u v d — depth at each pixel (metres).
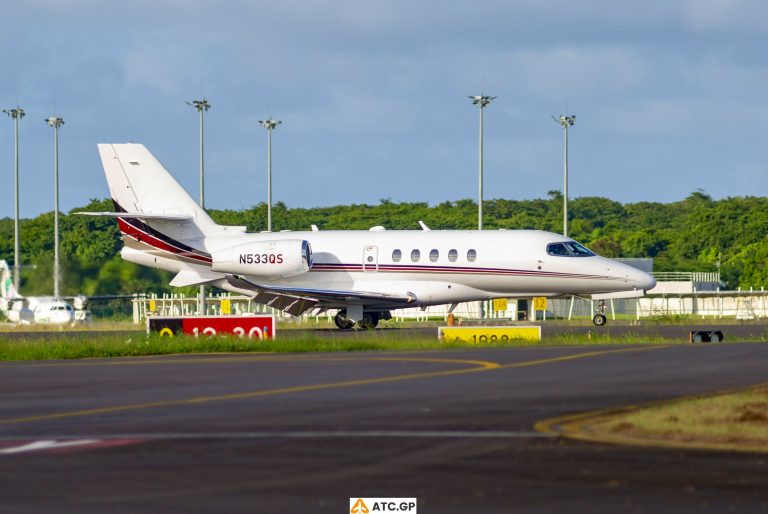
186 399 65.88
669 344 110.19
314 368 84.50
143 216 157.38
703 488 37.91
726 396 58.53
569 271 154.50
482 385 69.00
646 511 34.72
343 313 161.62
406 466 42.59
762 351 93.88
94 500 37.38
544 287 155.75
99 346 109.50
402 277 157.62
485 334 121.19
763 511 34.62
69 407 63.72
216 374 81.56
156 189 163.50
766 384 66.50
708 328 155.62
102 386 75.00
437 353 99.38
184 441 49.72
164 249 163.12
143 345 110.31
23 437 52.38
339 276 159.38
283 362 91.75
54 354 105.50
